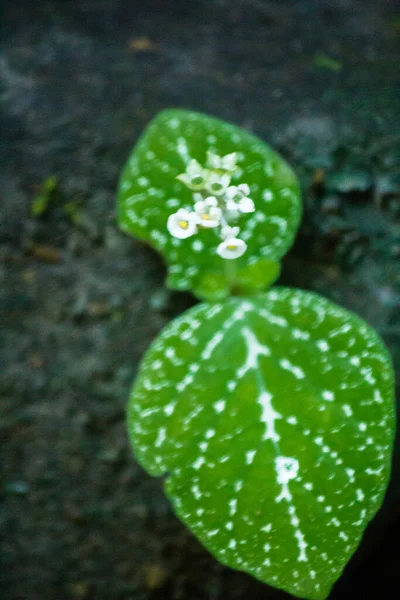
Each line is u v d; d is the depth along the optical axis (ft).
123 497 1.19
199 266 1.13
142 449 1.05
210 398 1.06
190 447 1.05
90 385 1.20
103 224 1.23
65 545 1.19
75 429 1.19
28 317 1.21
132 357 1.20
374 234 1.22
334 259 1.22
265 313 1.09
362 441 1.04
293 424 1.05
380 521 1.20
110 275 1.22
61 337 1.21
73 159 1.24
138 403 1.06
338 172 1.23
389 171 1.23
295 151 1.23
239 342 1.08
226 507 1.03
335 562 1.01
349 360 1.06
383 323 1.20
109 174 1.23
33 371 1.20
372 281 1.21
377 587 1.23
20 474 1.19
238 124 1.24
